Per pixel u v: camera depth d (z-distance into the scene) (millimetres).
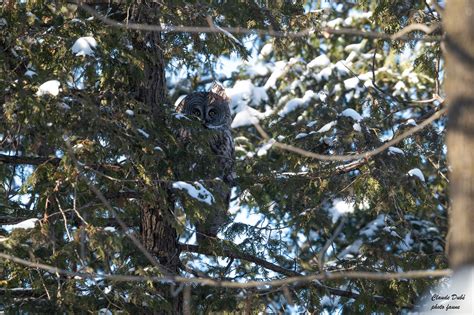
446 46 6109
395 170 13461
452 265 5863
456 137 5914
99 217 12523
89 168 11461
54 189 11547
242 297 12742
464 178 5824
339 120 14023
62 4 12492
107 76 12016
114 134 11844
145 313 12000
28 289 11648
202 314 12844
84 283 11570
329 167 13898
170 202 12930
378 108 15398
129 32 12695
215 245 13312
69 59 11867
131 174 12375
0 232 13023
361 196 13781
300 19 14375
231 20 13938
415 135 13852
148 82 13000
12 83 11367
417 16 13656
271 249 13852
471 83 5918
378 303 13875
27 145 11820
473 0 6027
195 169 12883
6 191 13781
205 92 17109
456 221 5840
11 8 11953
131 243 12328
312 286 13406
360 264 13984
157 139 12586
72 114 11555
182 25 13062
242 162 15953
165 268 12039
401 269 13875
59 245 12086
